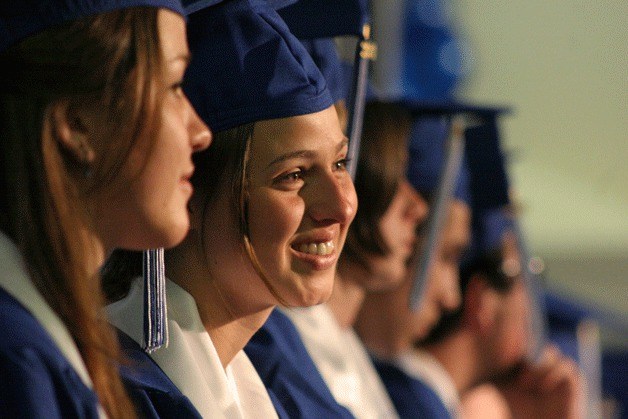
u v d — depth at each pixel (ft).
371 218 14.17
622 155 57.31
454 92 26.76
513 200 18.02
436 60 25.79
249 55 8.62
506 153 16.25
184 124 7.19
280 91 8.59
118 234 7.06
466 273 19.34
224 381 8.94
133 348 8.66
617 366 24.41
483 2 56.54
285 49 8.64
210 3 8.52
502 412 20.35
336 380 12.70
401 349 16.93
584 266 46.44
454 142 15.31
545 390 20.65
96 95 6.74
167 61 7.01
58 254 6.73
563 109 57.57
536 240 50.11
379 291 16.61
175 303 8.92
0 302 6.65
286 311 12.59
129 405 7.19
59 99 6.68
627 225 52.16
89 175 6.86
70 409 6.59
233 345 9.23
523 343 19.79
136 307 8.87
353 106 10.46
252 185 8.66
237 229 8.71
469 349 19.52
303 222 8.75
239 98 8.59
